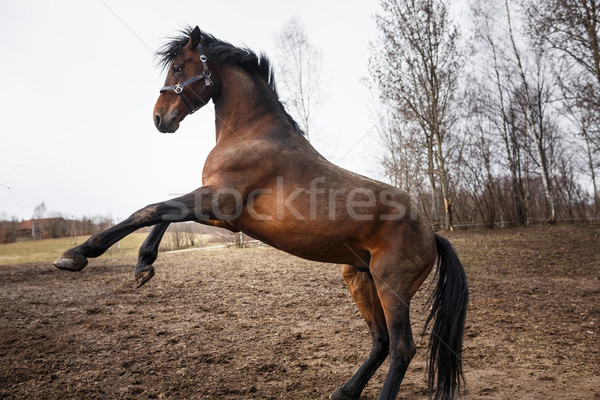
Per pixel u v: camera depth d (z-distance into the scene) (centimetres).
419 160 2250
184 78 385
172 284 995
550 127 2658
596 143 1895
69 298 845
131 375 428
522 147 2430
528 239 1619
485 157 2356
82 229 2766
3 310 725
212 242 2617
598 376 432
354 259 373
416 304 798
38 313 707
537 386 409
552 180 2566
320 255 364
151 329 608
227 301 812
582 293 845
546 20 1789
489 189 2278
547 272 1087
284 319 679
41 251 2159
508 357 494
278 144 355
